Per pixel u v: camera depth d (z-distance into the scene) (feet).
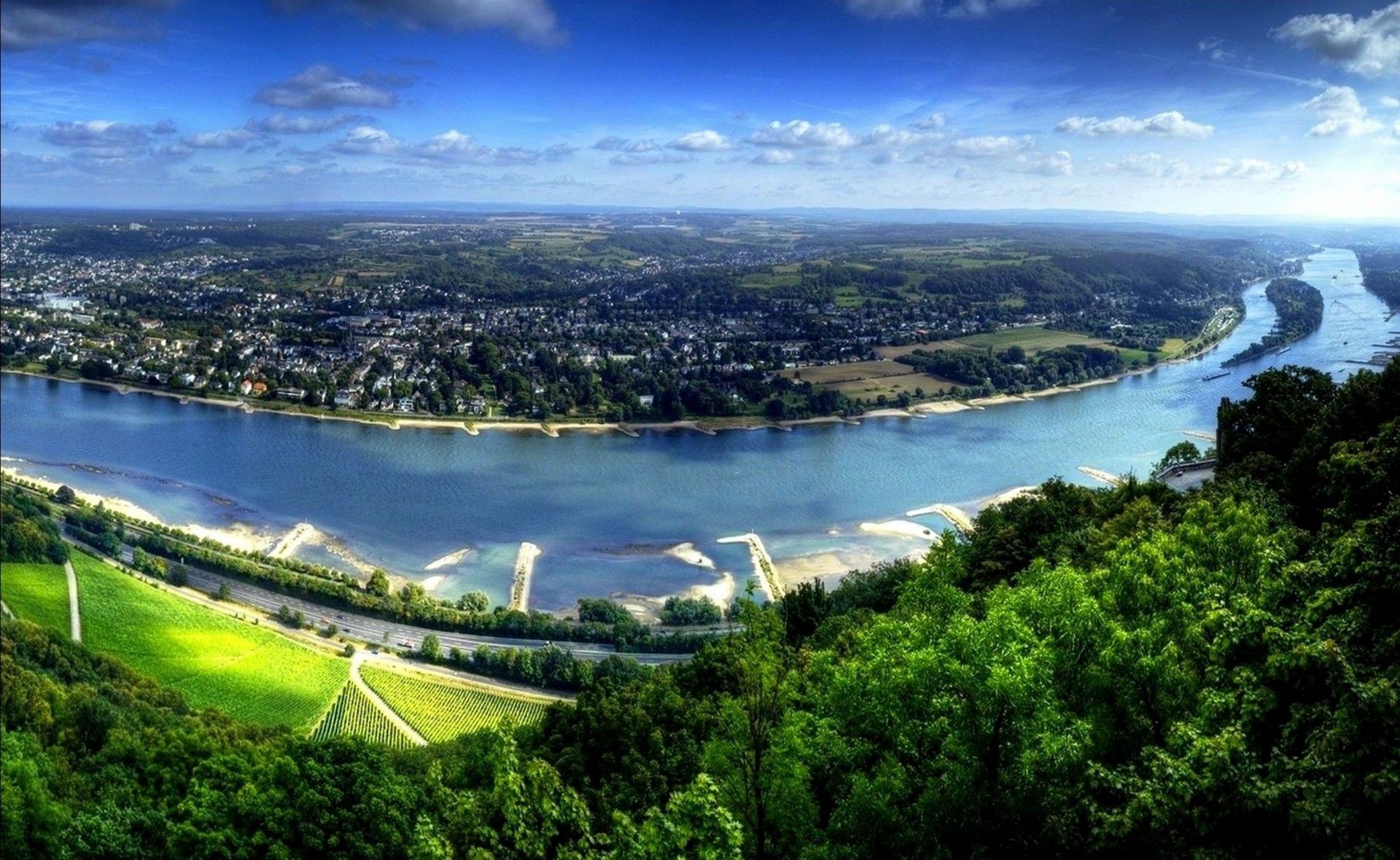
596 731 241.14
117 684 414.62
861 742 144.97
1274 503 240.73
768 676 150.41
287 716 416.05
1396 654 121.29
